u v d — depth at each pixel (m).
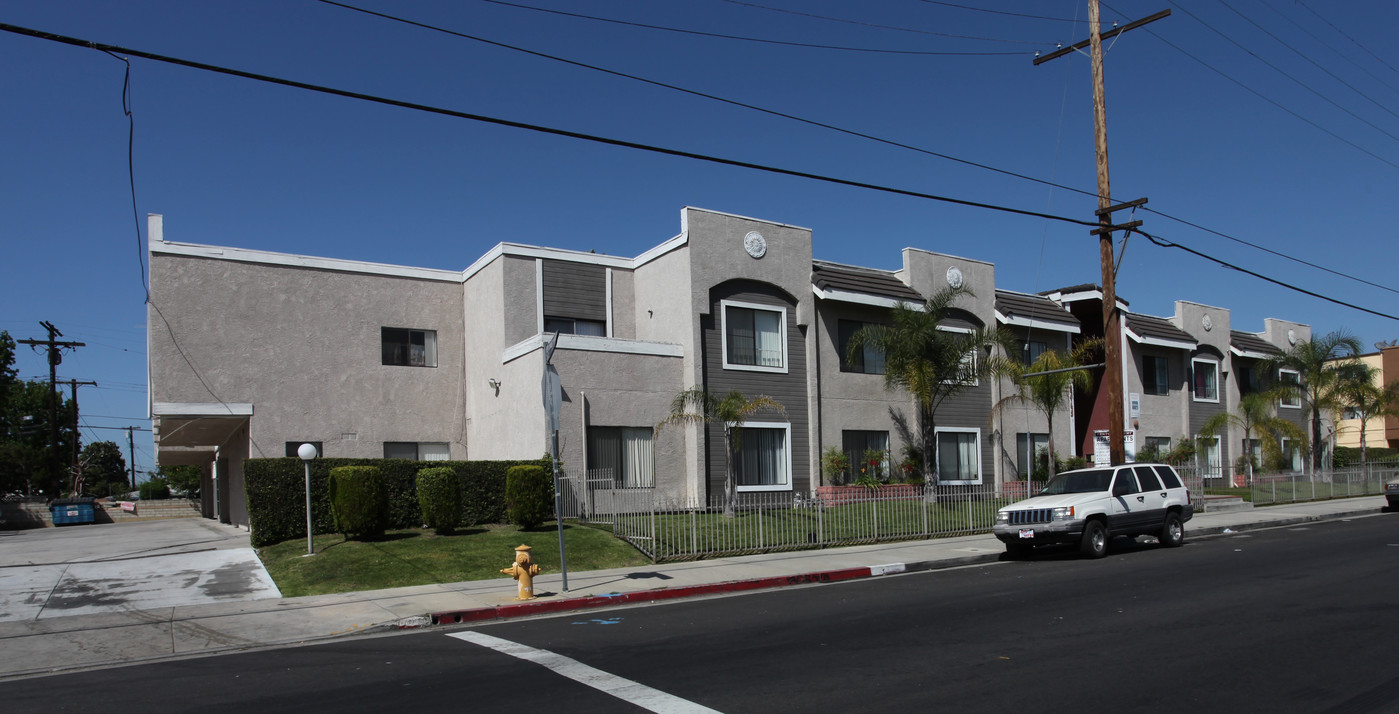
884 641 9.20
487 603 12.20
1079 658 8.21
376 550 15.70
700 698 7.07
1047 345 32.06
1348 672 7.54
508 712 6.81
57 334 47.88
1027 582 13.59
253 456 22.39
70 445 62.78
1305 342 39.50
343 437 23.67
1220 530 22.00
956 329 28.73
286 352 23.12
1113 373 20.09
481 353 24.66
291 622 11.42
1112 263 20.20
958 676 7.62
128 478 84.81
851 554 17.38
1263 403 36.56
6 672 9.23
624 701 7.02
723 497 23.28
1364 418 38.69
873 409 26.81
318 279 23.81
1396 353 47.97
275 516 17.48
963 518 21.16
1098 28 20.56
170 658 9.78
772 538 18.03
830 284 25.39
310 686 7.94
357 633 10.83
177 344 21.83
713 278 23.70
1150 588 12.45
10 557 18.55
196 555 17.05
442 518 17.23
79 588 14.10
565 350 21.41
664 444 22.75
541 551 16.02
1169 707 6.62
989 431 29.52
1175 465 30.06
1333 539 18.86
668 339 23.98
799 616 11.02
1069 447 32.09
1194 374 37.19
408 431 24.66
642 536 17.08
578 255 24.84
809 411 25.22
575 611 12.21
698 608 12.08
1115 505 17.36
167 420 22.19
